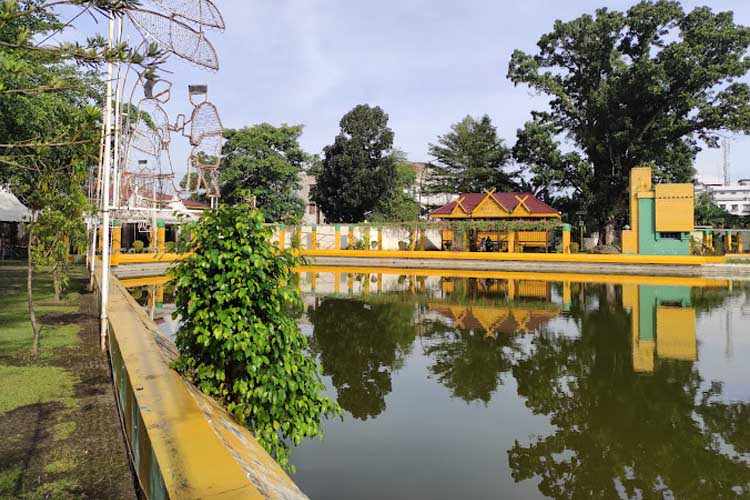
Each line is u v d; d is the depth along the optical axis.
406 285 20.08
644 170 26.34
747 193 71.31
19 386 5.10
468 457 5.24
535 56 32.25
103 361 6.12
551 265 26.28
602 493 4.55
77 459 3.57
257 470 2.81
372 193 35.22
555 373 8.14
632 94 28.19
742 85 26.80
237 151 35.19
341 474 4.86
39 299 11.21
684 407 6.61
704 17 27.09
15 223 23.81
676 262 24.23
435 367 8.51
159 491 2.20
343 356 9.18
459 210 31.67
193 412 2.90
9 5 2.57
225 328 3.68
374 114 35.78
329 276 23.52
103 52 2.88
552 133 32.19
